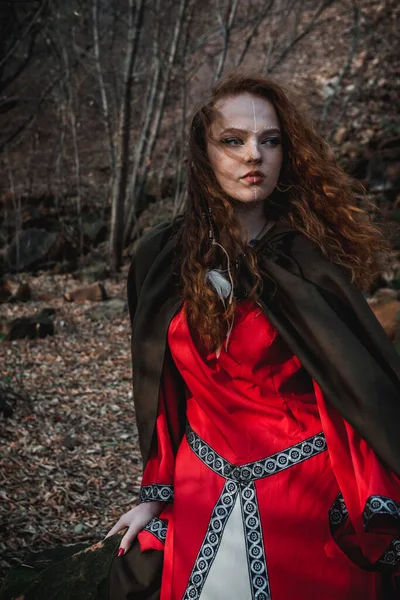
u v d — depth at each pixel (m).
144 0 8.48
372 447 1.41
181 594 1.52
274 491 1.52
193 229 1.61
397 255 6.41
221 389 1.56
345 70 10.19
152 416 1.70
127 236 9.61
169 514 1.67
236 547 1.50
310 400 1.59
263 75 1.62
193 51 9.34
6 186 10.62
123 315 7.13
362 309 1.48
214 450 1.60
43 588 2.03
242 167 1.53
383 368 1.46
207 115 1.57
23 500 3.60
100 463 4.07
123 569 1.68
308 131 1.64
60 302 7.71
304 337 1.48
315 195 1.63
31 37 10.65
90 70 10.12
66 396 5.07
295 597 1.47
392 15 12.73
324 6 9.77
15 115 11.73
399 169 9.00
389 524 1.41
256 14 10.18
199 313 1.53
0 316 7.02
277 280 1.51
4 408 4.65
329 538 1.51
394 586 1.60
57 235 9.49
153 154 10.83
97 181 10.76
